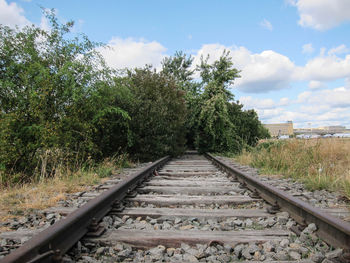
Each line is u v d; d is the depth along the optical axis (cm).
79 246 269
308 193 493
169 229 336
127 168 928
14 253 190
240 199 463
